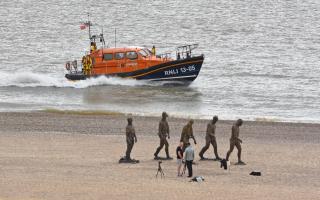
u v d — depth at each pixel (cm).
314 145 10475
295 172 8731
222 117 12862
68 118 12450
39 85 16488
